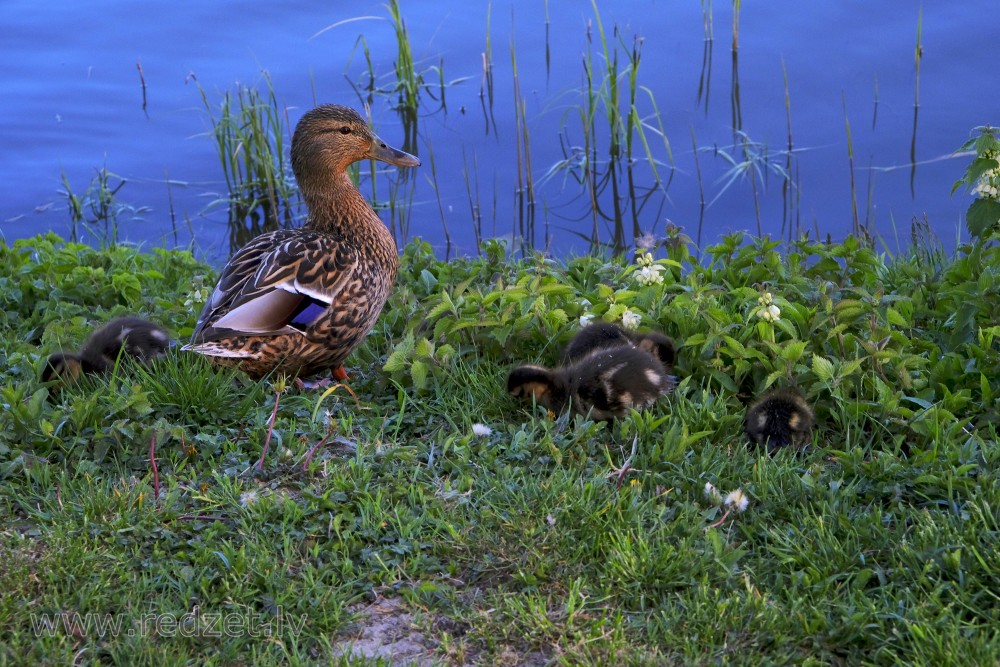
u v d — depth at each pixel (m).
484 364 5.71
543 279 6.29
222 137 10.48
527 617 3.87
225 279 5.46
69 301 6.72
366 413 5.35
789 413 4.90
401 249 9.48
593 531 4.30
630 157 10.15
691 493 4.61
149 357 5.55
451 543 4.27
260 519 4.37
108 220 10.14
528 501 4.46
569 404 5.20
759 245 6.52
